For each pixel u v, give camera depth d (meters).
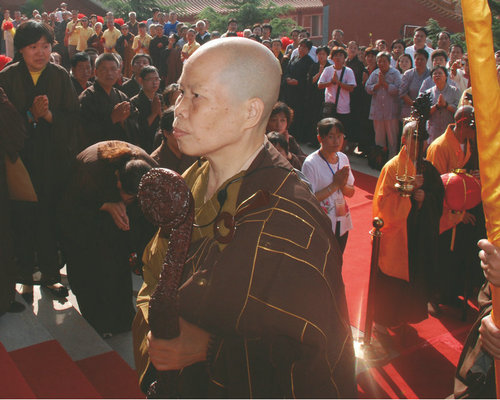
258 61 1.18
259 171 1.24
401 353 3.97
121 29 15.49
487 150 1.28
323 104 9.62
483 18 1.20
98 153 3.40
